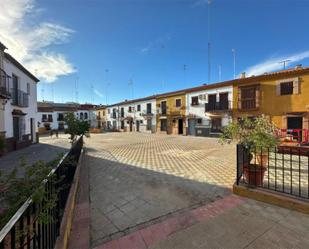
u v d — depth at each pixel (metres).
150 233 2.86
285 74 15.09
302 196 3.78
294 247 2.45
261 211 3.41
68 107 44.44
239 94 18.23
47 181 2.03
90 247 2.56
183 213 3.46
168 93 27.06
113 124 40.41
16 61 12.48
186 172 6.30
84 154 10.36
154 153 10.48
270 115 15.97
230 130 4.66
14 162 8.80
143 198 4.20
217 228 2.92
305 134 12.03
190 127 23.94
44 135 29.64
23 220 1.50
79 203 3.97
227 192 4.43
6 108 11.60
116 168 7.03
